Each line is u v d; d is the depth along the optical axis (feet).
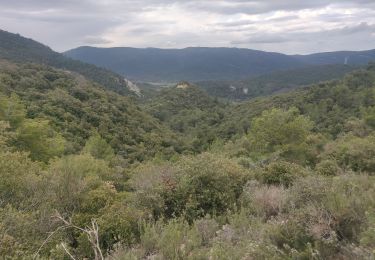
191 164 23.82
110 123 185.26
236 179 24.36
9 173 20.31
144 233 15.66
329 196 14.28
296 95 288.30
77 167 28.25
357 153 53.01
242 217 16.17
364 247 10.13
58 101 181.47
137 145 175.11
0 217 15.14
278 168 27.58
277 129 81.10
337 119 199.82
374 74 274.16
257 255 10.92
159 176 24.34
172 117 354.54
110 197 22.50
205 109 375.66
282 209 17.19
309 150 79.87
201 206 20.43
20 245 12.96
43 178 22.29
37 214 17.61
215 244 12.58
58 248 13.76
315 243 11.02
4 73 212.84
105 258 13.51
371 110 131.54
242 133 212.23
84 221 18.47
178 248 12.99
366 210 12.78
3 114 73.97
